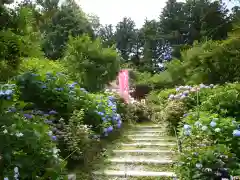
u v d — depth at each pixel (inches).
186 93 285.7
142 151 192.4
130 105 364.8
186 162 132.4
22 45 200.1
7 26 199.6
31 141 97.7
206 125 171.6
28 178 95.0
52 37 701.9
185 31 974.4
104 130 207.0
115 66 422.0
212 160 126.8
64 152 157.1
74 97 198.1
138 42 1253.7
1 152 92.4
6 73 195.2
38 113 161.5
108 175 154.9
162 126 292.4
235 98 214.4
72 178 136.1
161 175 152.9
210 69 434.9
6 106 109.8
